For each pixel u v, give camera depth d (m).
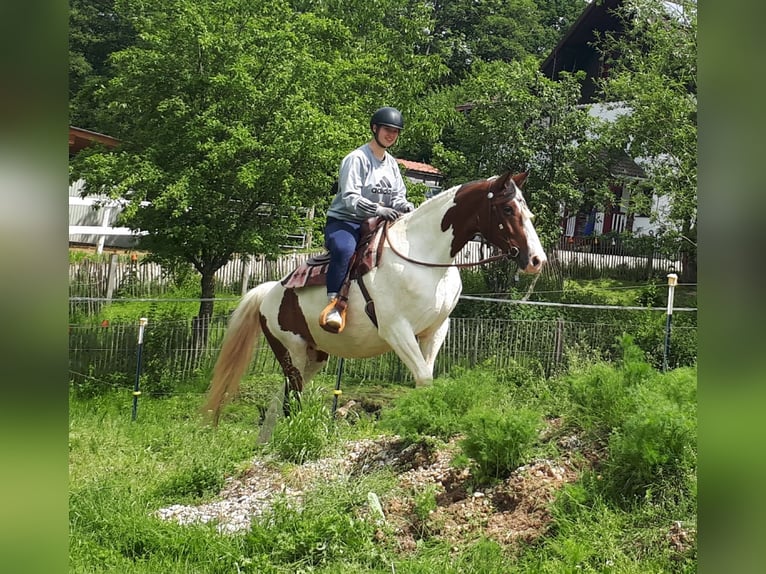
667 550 3.73
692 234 15.88
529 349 11.25
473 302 15.10
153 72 11.90
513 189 5.65
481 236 5.95
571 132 16.06
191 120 11.58
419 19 22.83
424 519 4.48
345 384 11.35
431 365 6.25
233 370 7.18
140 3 12.89
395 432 5.39
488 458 4.64
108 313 15.41
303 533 4.33
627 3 17.42
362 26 22.92
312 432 6.11
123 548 4.59
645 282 18.59
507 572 3.83
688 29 16.06
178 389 10.91
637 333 11.08
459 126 17.05
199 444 6.93
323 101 13.23
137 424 8.45
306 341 6.65
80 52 34.19
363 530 4.33
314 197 12.63
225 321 11.70
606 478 4.36
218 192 11.84
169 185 11.20
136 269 17.22
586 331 11.29
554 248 17.75
